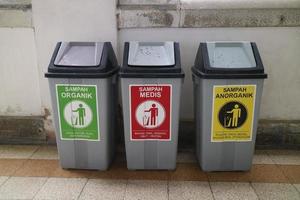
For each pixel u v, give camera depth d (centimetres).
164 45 311
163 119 301
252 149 310
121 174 315
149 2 342
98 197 277
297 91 358
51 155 356
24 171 321
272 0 331
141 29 344
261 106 364
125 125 303
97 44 310
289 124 365
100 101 296
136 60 294
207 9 335
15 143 380
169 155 314
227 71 283
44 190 287
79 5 336
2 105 373
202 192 284
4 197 276
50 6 337
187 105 366
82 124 305
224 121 299
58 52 303
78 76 287
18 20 342
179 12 336
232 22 337
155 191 286
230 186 294
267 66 351
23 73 362
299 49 345
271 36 342
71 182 300
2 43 352
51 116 373
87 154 315
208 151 309
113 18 339
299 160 344
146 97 294
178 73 285
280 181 303
